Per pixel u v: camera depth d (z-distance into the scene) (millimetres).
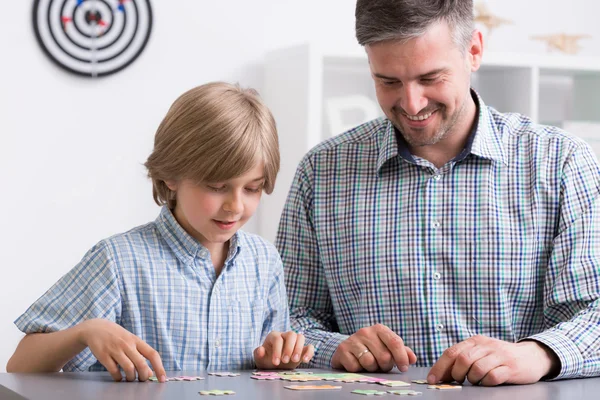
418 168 1756
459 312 1711
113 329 1302
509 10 3812
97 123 3256
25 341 1403
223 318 1587
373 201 1776
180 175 1473
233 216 1471
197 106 1473
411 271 1727
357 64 3402
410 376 1413
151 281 1526
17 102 3156
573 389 1288
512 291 1693
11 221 3158
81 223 3240
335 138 1877
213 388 1175
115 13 3244
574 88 3791
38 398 1052
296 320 1779
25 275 3178
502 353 1333
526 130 1764
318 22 3553
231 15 3426
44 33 3168
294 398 1080
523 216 1701
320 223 1817
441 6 1495
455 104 1583
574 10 3912
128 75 3291
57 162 3211
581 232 1642
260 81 3471
